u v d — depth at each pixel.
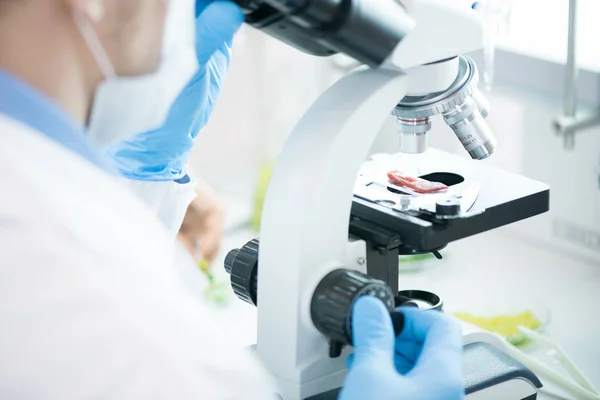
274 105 2.65
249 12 1.00
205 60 1.03
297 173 1.02
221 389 0.75
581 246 2.12
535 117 2.10
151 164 1.38
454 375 0.90
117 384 0.68
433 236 1.06
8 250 0.67
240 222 2.45
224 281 2.10
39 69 0.74
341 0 0.96
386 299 0.99
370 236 1.08
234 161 2.71
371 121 1.04
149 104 0.86
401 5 1.02
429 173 1.25
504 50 2.11
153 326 0.71
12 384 0.66
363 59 1.01
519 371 1.08
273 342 1.06
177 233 1.56
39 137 0.73
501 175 1.22
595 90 2.01
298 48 1.04
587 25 2.19
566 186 2.10
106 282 0.70
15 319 0.67
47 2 0.74
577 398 1.61
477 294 1.98
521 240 2.23
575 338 1.82
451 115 1.17
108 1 0.77
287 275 1.03
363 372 0.88
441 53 1.07
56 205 0.70
